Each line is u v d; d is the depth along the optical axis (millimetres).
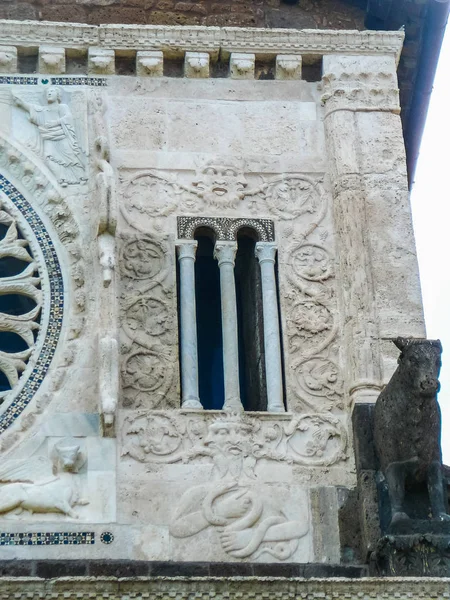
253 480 31188
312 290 32781
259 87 34312
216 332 33500
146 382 31719
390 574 30062
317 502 31141
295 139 33969
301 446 31562
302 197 33500
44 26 34094
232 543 30672
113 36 34156
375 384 31844
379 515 30828
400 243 33062
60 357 31844
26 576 29656
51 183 33062
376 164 33656
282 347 32406
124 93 33969
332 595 29422
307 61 34594
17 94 33719
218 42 34312
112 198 32312
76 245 32625
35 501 30484
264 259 32875
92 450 31062
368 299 32531
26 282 32375
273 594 29344
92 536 30422
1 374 34406
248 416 31625
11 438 31062
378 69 34500
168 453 31203
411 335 32344
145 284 32438
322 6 35500
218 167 33500
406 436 30578
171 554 30516
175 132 33719
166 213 33031
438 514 30406
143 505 30766
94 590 29094
